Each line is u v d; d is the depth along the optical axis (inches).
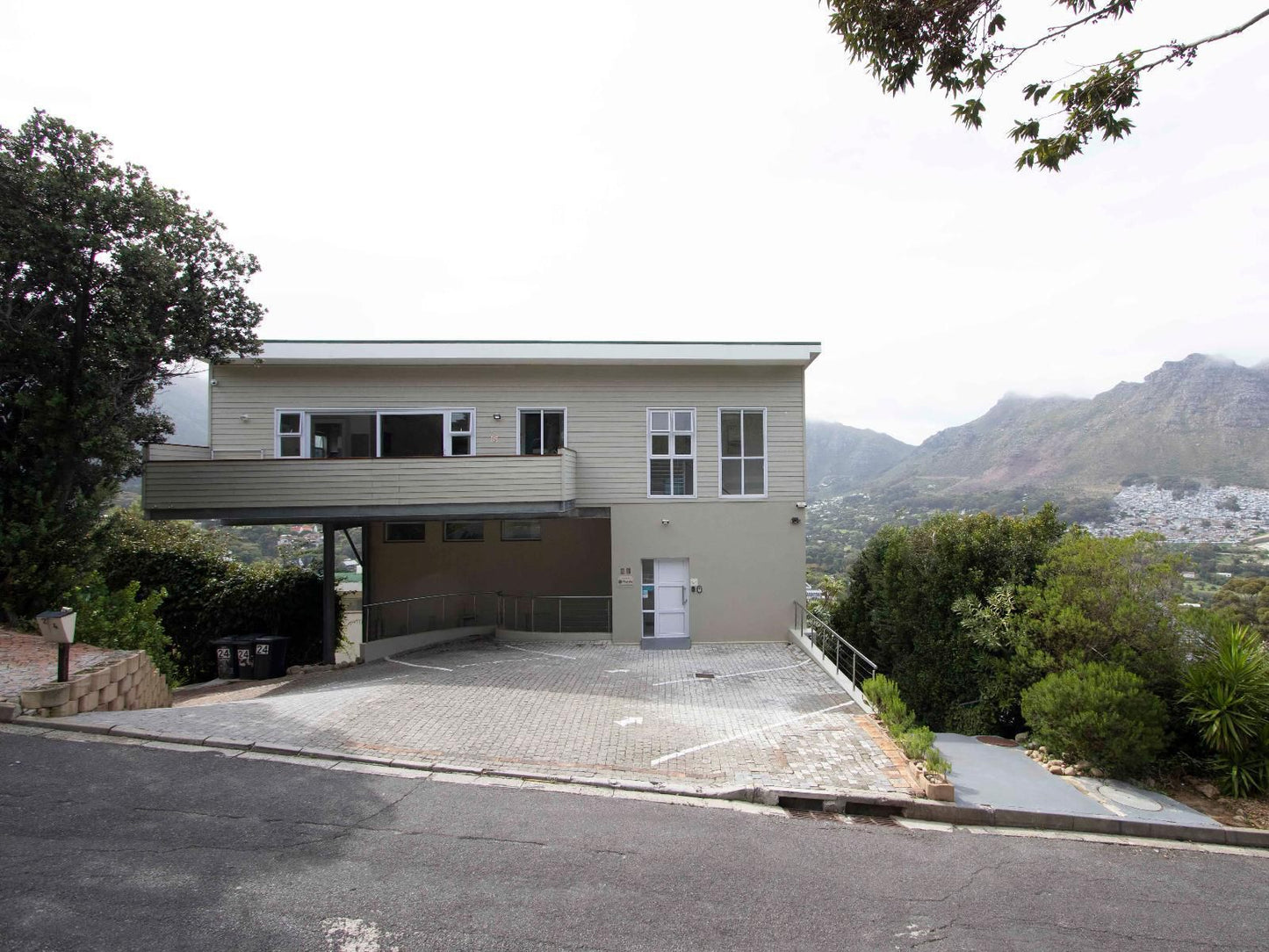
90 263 399.5
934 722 492.4
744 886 203.6
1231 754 321.4
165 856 196.2
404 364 593.0
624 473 618.8
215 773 256.4
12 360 397.7
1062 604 418.6
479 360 587.8
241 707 346.3
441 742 313.4
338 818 229.1
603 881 200.5
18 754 255.6
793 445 629.6
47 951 152.3
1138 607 390.3
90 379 415.2
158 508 508.7
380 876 194.9
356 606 835.4
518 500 538.0
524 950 165.3
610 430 617.6
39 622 299.4
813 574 1173.1
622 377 619.5
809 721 377.1
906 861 228.7
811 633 613.9
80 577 418.9
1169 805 291.0
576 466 612.1
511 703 391.5
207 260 448.8
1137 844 260.4
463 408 604.4
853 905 196.9
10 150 379.9
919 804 268.8
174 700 464.4
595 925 177.8
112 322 418.0
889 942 178.9
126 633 438.3
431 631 619.8
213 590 640.4
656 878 204.4
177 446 541.3
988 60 256.1
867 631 649.0
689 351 603.2
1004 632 444.1
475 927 173.6
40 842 197.9
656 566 624.4
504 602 654.5
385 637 574.2
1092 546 431.8
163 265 407.5
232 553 756.6
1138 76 239.6
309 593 665.6
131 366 426.3
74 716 298.4
